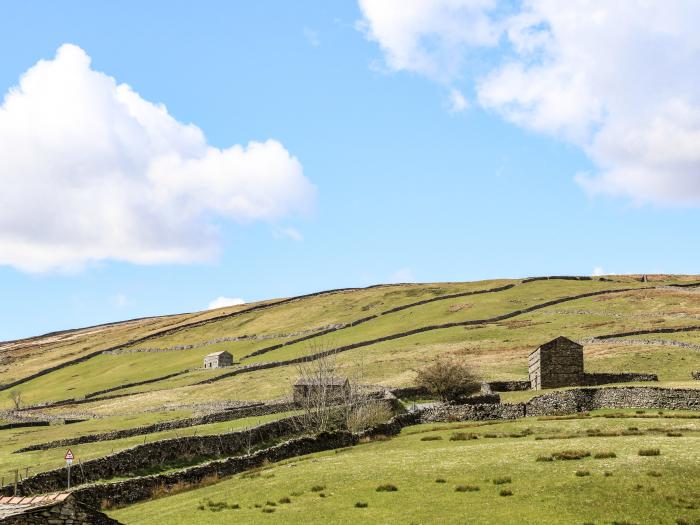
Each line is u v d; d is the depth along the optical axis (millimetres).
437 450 57281
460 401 94000
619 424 66875
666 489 40125
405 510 39375
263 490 46531
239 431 71688
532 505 38906
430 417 82312
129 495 50219
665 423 65875
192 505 44062
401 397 102562
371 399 84375
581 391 81312
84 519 29234
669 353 121125
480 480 45188
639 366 114000
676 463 45375
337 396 90062
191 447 65562
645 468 44719
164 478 53156
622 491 40344
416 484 45219
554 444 55406
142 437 88250
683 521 35031
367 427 75375
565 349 101750
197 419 96750
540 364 101250
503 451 53906
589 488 41375
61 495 29719
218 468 57344
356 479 47750
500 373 120312
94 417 131125
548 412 80375
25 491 52250
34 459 76688
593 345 135875
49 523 28812
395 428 76750
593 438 58312
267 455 62062
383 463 52656
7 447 93688
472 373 113875
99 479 57250
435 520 37031
